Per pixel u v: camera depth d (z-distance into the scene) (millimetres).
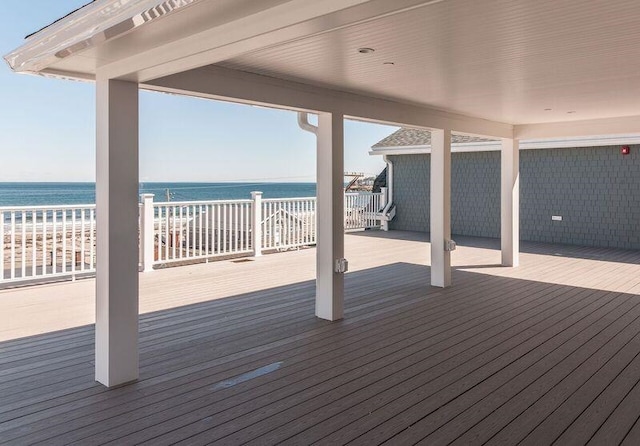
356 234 13109
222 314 5406
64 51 2998
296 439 2781
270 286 6820
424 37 3395
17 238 11516
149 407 3184
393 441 2758
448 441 2756
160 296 6211
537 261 8938
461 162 12961
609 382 3564
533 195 11758
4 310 5473
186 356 4117
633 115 6961
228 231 9117
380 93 5324
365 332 4773
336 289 5195
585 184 10992
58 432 2857
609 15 2986
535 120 7570
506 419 3012
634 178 10352
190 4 2160
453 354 4156
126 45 3014
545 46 3607
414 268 8227
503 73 4410
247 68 4191
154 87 3662
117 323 3518
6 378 3643
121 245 3529
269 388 3477
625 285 6891
